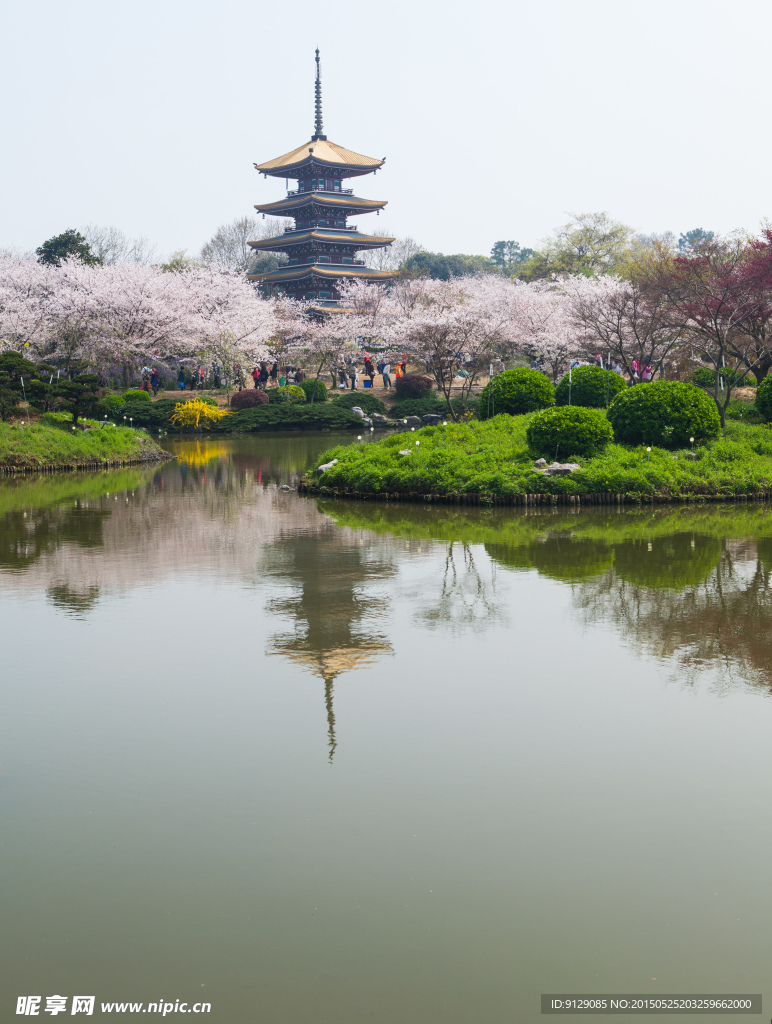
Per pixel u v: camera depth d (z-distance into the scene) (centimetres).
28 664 843
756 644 881
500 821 556
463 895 487
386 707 732
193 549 1397
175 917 471
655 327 3397
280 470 2789
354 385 5866
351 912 473
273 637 920
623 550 1362
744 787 595
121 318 4962
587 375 2894
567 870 507
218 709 732
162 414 4609
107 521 1697
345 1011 404
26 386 3175
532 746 657
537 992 415
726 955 440
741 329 3003
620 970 430
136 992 418
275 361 6338
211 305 5628
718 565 1245
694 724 693
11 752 657
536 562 1275
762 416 2655
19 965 438
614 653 859
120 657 862
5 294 4850
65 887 496
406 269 9500
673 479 1914
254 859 520
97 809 576
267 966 435
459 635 921
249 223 10138
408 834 543
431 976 427
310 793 593
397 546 1410
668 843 532
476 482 1886
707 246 2830
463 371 6025
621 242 7794
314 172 7069
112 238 8462
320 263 7238
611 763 630
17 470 2672
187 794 594
